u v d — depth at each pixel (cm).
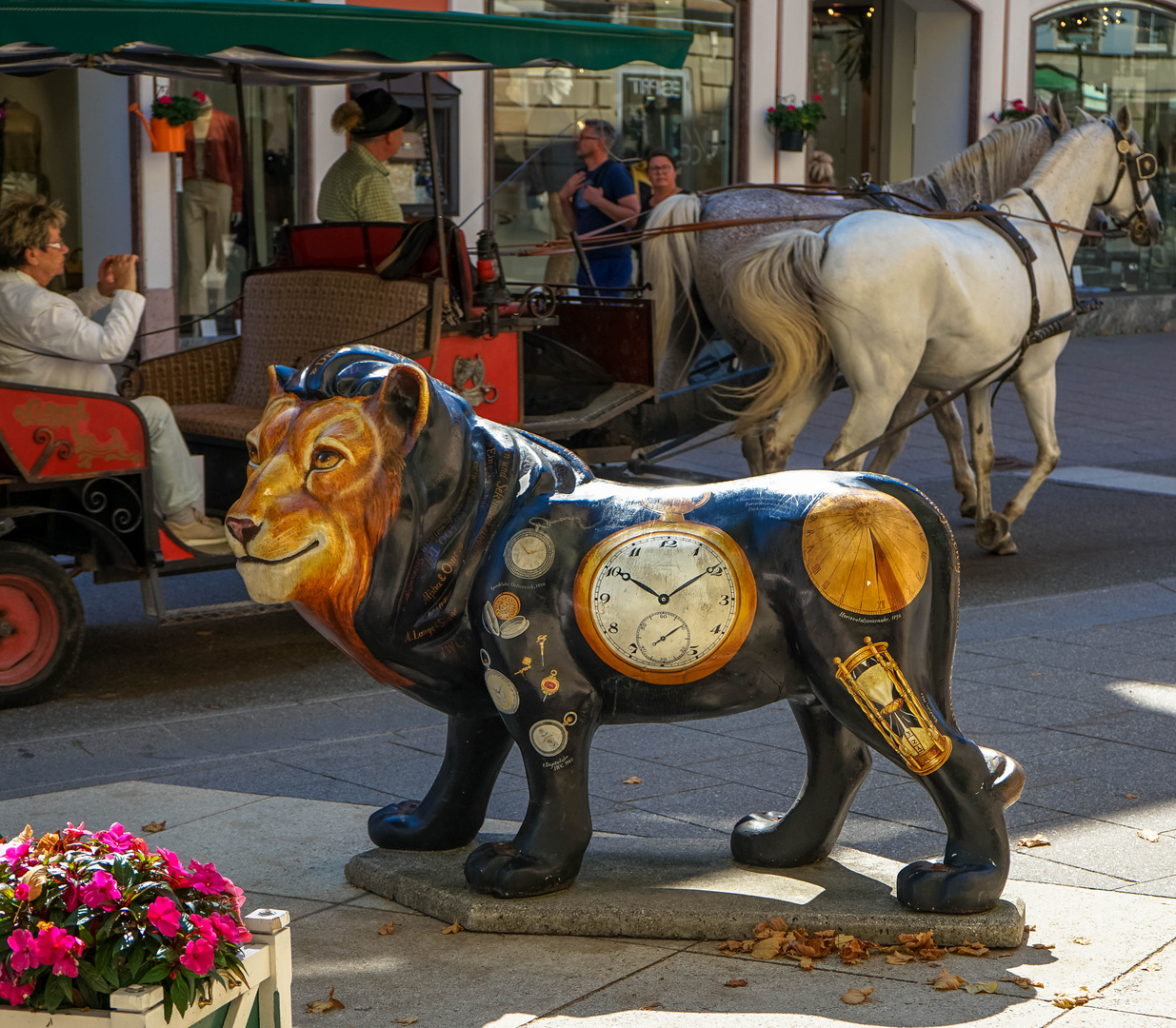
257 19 584
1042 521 1056
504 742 417
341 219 838
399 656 384
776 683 376
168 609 670
